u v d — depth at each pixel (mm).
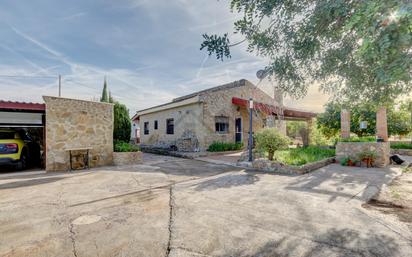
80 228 3193
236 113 15609
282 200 4391
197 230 3094
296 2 2703
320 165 8453
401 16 1688
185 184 5875
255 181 6148
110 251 2576
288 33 2943
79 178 6742
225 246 2654
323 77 3518
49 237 2930
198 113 13719
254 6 2840
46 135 7941
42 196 4816
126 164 9734
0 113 7527
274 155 9789
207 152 12836
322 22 2650
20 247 2682
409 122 14789
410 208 3871
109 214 3738
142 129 20594
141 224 3312
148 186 5676
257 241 2768
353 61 3211
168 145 16000
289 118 17234
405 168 8078
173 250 2580
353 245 2641
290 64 3232
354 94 3809
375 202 4211
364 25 1962
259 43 3129
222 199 4504
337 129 16859
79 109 8758
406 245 2629
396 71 1926
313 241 2748
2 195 4906
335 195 4664
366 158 8422
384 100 3602
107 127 9578
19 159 7801
